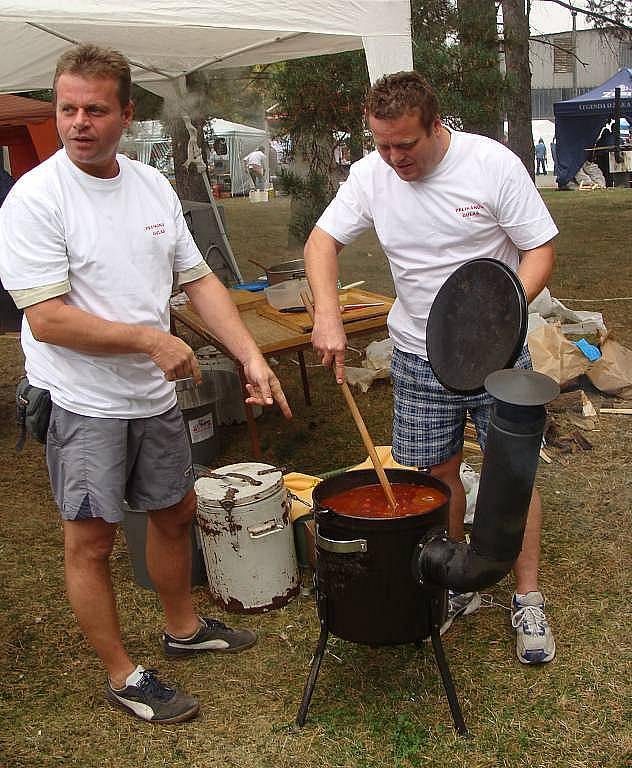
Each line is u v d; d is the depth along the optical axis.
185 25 3.37
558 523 3.54
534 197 2.43
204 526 2.97
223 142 21.75
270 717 2.49
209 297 2.43
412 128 2.26
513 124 12.09
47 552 3.64
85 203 2.09
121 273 2.15
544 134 29.45
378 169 2.53
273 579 3.02
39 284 2.04
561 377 4.85
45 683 2.72
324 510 2.21
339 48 5.94
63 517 2.27
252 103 9.48
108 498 2.22
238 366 4.14
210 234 6.57
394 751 2.33
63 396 2.19
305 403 5.32
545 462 4.16
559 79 28.88
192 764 2.33
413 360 2.65
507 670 2.64
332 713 2.49
